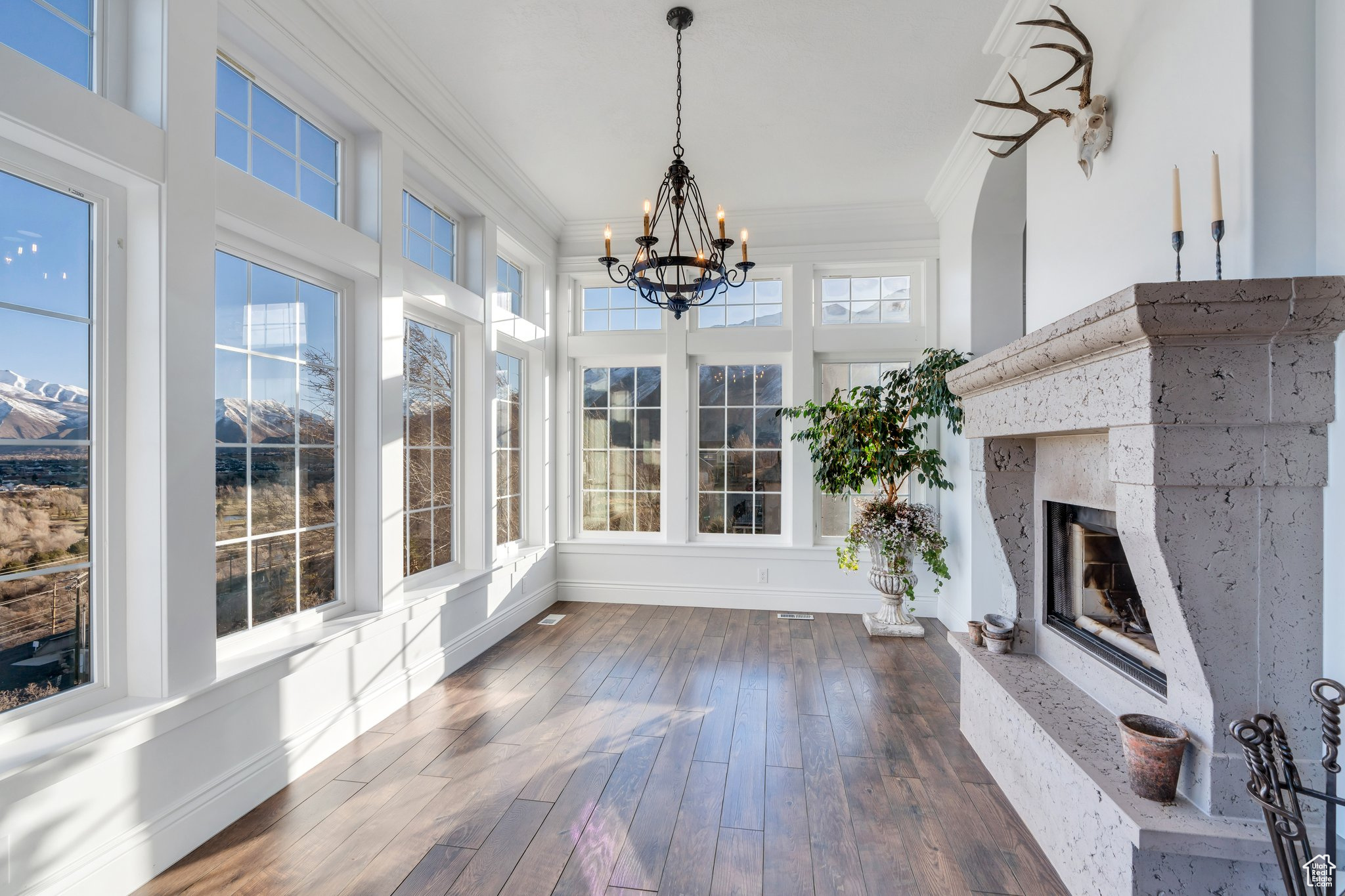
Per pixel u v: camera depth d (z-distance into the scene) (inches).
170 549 75.7
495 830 83.7
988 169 144.0
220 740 83.3
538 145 154.1
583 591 211.3
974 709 105.5
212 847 79.4
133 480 75.7
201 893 71.2
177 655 76.4
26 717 65.7
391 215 120.5
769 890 72.5
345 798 91.1
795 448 200.4
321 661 102.3
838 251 195.6
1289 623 57.7
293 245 97.0
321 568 110.0
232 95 92.1
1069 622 95.7
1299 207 59.2
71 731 66.5
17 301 65.9
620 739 109.7
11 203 65.4
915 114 139.3
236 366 92.8
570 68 123.0
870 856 78.5
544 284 201.8
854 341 196.4
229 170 84.7
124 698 75.1
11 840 60.3
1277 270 59.4
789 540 203.9
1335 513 56.6
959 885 73.3
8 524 65.2
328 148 112.5
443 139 138.8
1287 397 56.8
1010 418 92.6
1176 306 54.9
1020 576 104.8
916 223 192.1
